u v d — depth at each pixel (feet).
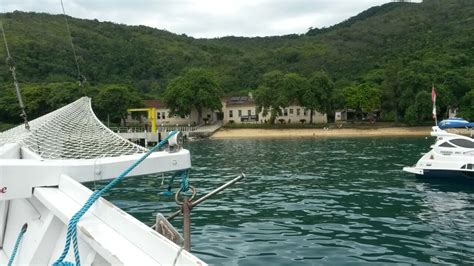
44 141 19.29
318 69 290.97
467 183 54.60
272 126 207.72
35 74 194.39
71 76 197.57
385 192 49.21
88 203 10.01
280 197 46.85
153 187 52.01
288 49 354.13
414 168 59.67
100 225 9.52
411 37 333.83
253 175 65.51
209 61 345.72
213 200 45.32
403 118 212.23
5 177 12.34
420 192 49.01
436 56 242.58
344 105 218.59
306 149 117.08
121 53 319.68
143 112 222.69
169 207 40.63
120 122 217.77
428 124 195.52
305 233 32.24
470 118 189.47
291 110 231.50
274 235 31.73
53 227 11.50
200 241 30.32
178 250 7.45
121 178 10.74
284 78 214.48
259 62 328.49
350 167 73.51
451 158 57.41
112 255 7.91
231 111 236.43
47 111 196.95
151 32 449.89
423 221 35.76
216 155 104.47
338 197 46.50
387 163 78.79
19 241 13.41
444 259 26.32
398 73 208.13
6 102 185.98
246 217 37.52
